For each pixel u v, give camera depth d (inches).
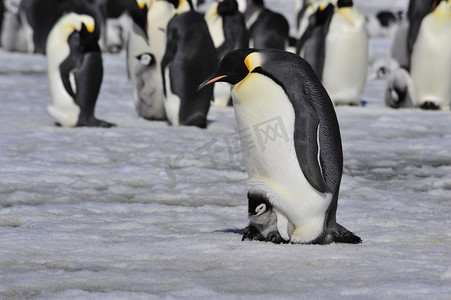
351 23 2166.6
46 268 648.4
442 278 610.2
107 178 1154.7
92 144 1476.4
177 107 1721.2
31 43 4116.6
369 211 934.4
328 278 610.5
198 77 1704.0
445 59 2101.4
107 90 2598.4
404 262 666.2
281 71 695.7
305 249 713.0
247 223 867.4
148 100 1838.1
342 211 935.0
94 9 4151.1
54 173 1163.9
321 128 695.1
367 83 3073.3
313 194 703.7
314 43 2336.4
